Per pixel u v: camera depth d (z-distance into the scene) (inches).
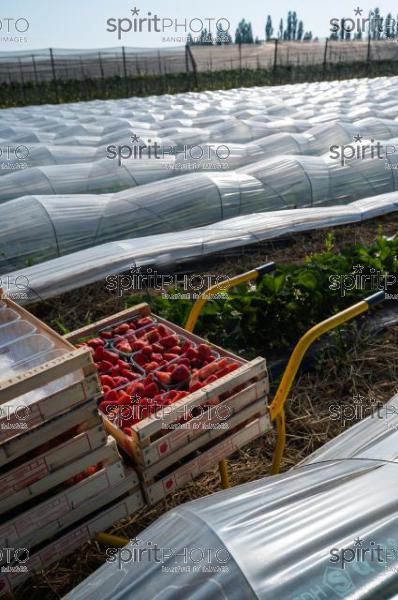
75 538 98.3
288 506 76.7
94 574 79.1
